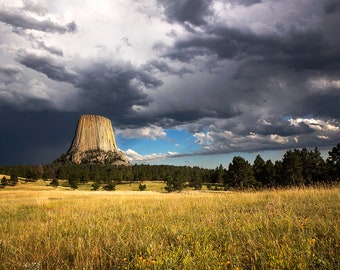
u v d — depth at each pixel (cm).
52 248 531
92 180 13650
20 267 442
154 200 1586
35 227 791
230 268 402
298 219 626
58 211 1252
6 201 2181
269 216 701
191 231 591
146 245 511
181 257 443
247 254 443
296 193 1188
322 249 427
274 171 7369
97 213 1063
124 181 14188
